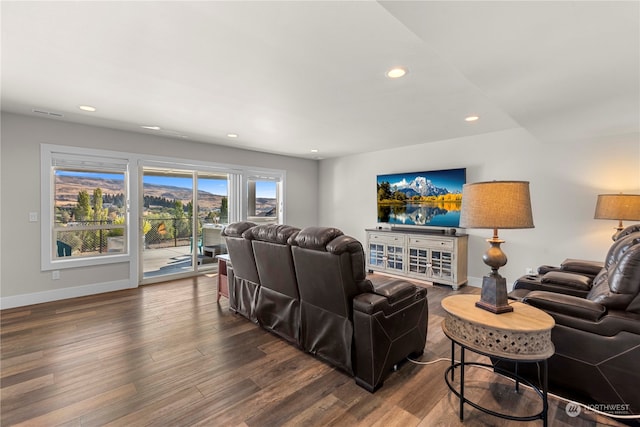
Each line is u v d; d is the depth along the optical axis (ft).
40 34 5.83
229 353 8.07
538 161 12.83
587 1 3.75
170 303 12.05
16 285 11.44
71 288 12.66
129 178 14.05
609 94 7.12
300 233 7.27
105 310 11.19
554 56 5.32
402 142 16.07
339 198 21.02
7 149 11.14
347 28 5.59
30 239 11.68
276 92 8.87
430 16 4.13
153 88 8.62
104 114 11.19
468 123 12.26
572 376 5.91
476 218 5.46
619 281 5.74
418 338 7.79
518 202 5.26
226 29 5.63
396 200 17.48
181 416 5.69
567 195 12.21
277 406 5.99
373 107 10.19
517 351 4.87
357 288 6.86
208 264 17.46
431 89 8.63
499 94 7.17
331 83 8.20
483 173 14.25
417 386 6.66
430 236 14.87
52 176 12.23
